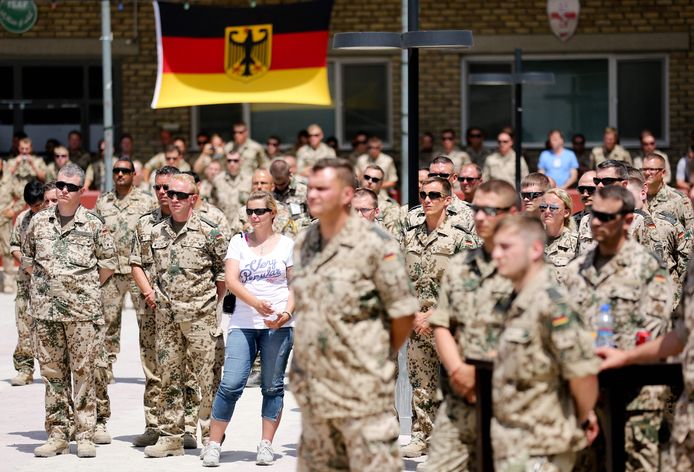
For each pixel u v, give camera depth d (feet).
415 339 37.73
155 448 39.29
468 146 91.45
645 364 25.61
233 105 100.01
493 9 97.81
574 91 99.04
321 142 89.56
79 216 39.78
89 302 39.60
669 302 28.04
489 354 26.23
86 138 100.73
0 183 86.58
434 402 38.01
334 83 99.55
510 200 26.61
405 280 25.76
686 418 25.07
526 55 98.68
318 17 78.54
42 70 100.32
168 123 99.25
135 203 50.42
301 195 52.11
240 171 76.13
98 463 38.55
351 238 25.73
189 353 39.52
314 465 26.32
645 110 98.73
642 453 27.66
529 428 23.98
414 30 43.88
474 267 26.89
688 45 97.50
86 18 99.50
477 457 26.03
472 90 99.09
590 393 23.93
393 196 86.99
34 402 49.26
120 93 99.35
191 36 78.59
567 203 37.99
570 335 23.56
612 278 28.04
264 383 38.17
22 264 51.08
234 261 38.11
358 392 25.52
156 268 39.34
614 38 97.66
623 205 27.71
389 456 25.63
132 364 57.21
